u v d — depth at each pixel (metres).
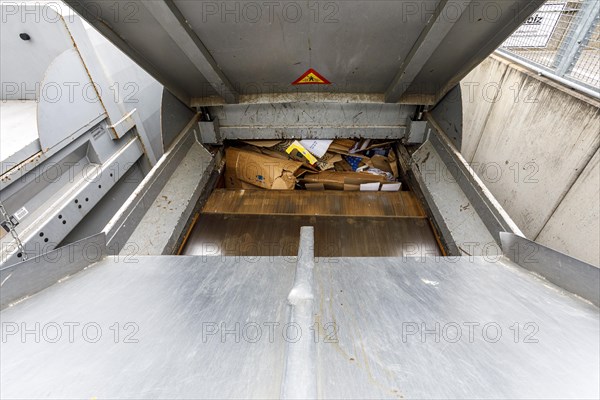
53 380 0.45
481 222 1.29
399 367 0.45
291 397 0.38
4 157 1.39
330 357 0.47
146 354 0.49
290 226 1.59
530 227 1.94
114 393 0.42
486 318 0.57
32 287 0.69
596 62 1.68
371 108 1.83
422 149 1.81
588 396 0.40
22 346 0.53
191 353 0.49
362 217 1.64
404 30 1.25
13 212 1.41
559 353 0.48
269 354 0.48
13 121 1.72
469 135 2.71
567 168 1.68
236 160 2.05
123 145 2.21
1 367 0.48
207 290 0.68
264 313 0.59
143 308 0.62
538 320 0.56
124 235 1.20
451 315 0.58
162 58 1.38
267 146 2.08
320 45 1.35
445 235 1.41
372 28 1.25
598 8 1.60
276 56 1.42
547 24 1.98
